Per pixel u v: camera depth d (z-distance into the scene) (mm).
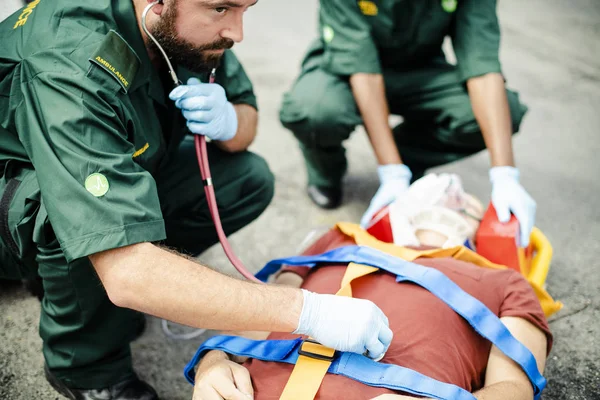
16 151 1316
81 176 1094
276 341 1229
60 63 1171
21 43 1242
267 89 3084
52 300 1353
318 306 1121
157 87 1415
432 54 2158
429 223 1653
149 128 1412
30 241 1311
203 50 1284
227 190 1702
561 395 1599
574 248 2146
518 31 3801
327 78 2061
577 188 2477
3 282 1919
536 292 1607
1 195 1315
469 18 1921
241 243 2160
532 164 2633
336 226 1616
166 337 1800
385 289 1341
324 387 1138
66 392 1528
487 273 1402
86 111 1130
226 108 1538
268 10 3990
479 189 2477
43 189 1117
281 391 1156
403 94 2150
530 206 1704
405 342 1227
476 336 1307
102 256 1086
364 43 1936
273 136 2770
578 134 2852
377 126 1945
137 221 1091
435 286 1310
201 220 1713
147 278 1061
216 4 1179
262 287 1116
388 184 1855
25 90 1187
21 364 1665
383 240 1678
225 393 1143
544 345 1336
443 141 2162
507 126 1879
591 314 1865
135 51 1319
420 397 1126
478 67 1904
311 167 2299
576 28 3863
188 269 1076
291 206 2352
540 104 3080
